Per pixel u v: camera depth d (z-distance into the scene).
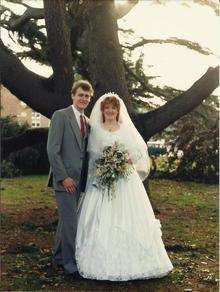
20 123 19.78
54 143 5.87
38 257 6.51
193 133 16.72
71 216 5.86
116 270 5.52
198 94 9.44
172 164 17.84
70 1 10.34
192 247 7.12
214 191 14.65
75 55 11.48
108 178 5.82
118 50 9.48
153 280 5.64
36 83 9.11
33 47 11.65
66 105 9.03
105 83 9.29
